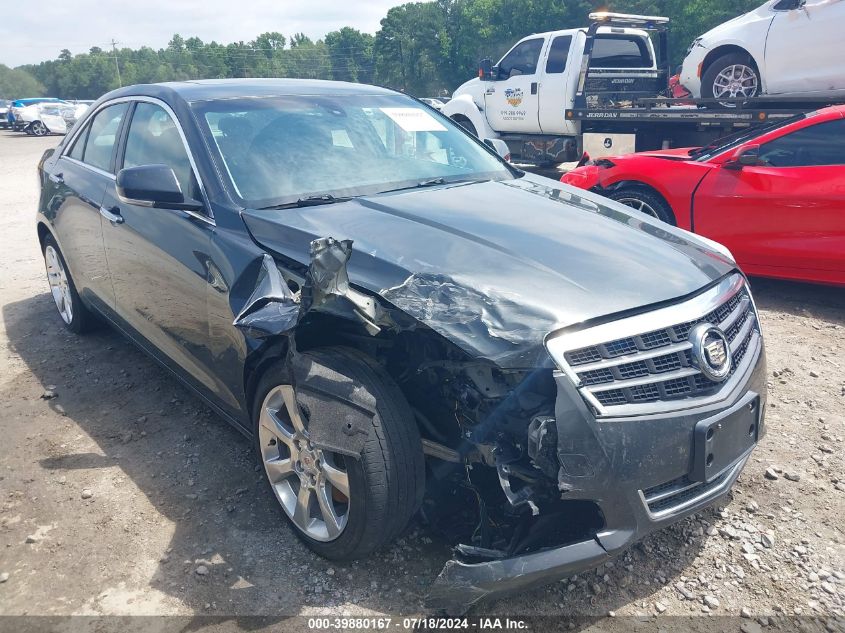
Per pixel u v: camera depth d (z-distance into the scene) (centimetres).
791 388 426
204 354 332
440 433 269
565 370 227
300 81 434
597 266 266
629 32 1117
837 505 313
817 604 258
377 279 260
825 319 544
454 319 235
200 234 326
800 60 761
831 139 550
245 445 373
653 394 241
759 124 783
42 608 263
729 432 253
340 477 259
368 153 379
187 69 15762
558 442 224
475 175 395
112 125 446
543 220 312
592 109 969
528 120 1148
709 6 6222
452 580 229
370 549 260
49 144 2764
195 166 342
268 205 324
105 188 422
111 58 16162
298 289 278
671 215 630
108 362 485
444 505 282
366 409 246
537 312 235
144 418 404
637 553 286
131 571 281
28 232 948
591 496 228
